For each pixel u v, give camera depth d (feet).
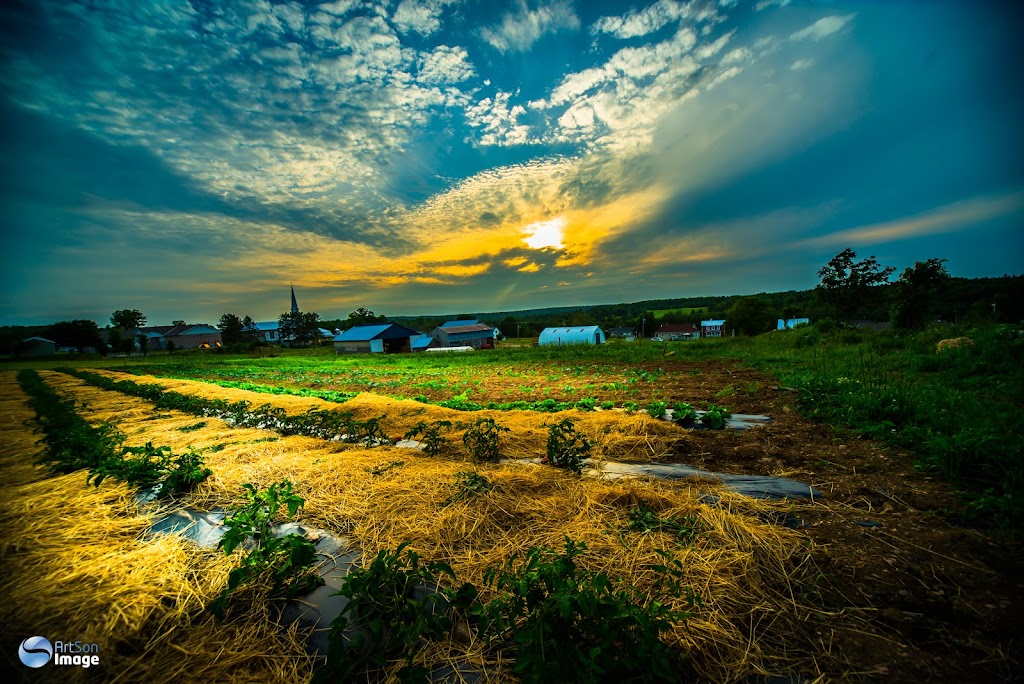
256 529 11.52
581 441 18.53
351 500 13.76
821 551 9.53
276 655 7.56
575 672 5.68
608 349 95.40
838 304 94.32
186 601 8.94
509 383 47.14
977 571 8.37
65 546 11.39
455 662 7.13
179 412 33.17
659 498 12.42
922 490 11.98
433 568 8.06
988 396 19.76
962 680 6.17
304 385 58.59
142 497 14.58
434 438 19.24
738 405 24.82
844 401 20.56
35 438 24.99
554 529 11.21
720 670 6.64
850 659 6.70
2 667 7.25
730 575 8.80
